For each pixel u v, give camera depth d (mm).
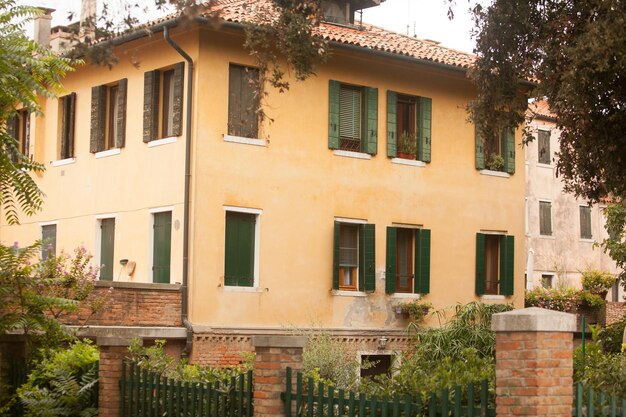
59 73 17859
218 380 12234
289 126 26375
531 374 8664
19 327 15320
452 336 25250
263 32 17922
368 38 28062
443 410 9445
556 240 45250
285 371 11078
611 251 29391
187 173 24734
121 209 26953
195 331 24125
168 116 26109
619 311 39969
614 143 17516
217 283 24875
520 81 19484
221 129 25156
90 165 28125
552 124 44969
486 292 30578
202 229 24719
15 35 16969
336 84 27281
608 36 16125
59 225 29234
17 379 15281
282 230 26172
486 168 30578
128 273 26531
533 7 18016
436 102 29516
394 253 28203
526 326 8711
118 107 27234
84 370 14430
